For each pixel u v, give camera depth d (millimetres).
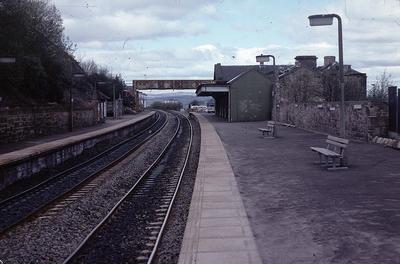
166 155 27328
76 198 14984
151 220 12008
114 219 12172
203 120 62938
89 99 56594
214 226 9297
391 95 21266
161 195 15367
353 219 9156
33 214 12719
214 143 27359
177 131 45719
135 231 10953
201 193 12641
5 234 10836
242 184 13727
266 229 8891
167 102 162500
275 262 7047
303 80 53938
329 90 51312
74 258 8906
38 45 41250
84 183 17766
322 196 11398
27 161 19703
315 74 54188
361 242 7723
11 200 14945
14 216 13039
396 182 12703
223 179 14711
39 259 9102
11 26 35312
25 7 38969
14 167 18297
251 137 30750
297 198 11359
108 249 9602
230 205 11078
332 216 9469
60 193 16234
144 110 128875
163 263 8398
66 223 11844
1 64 33750
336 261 6914
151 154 27859
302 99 52594
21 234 10844
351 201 10688
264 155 20328
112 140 39312
